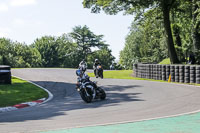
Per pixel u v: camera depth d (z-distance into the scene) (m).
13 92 18.42
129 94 17.16
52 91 20.53
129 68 104.12
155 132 7.46
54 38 110.56
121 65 118.56
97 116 10.33
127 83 23.91
